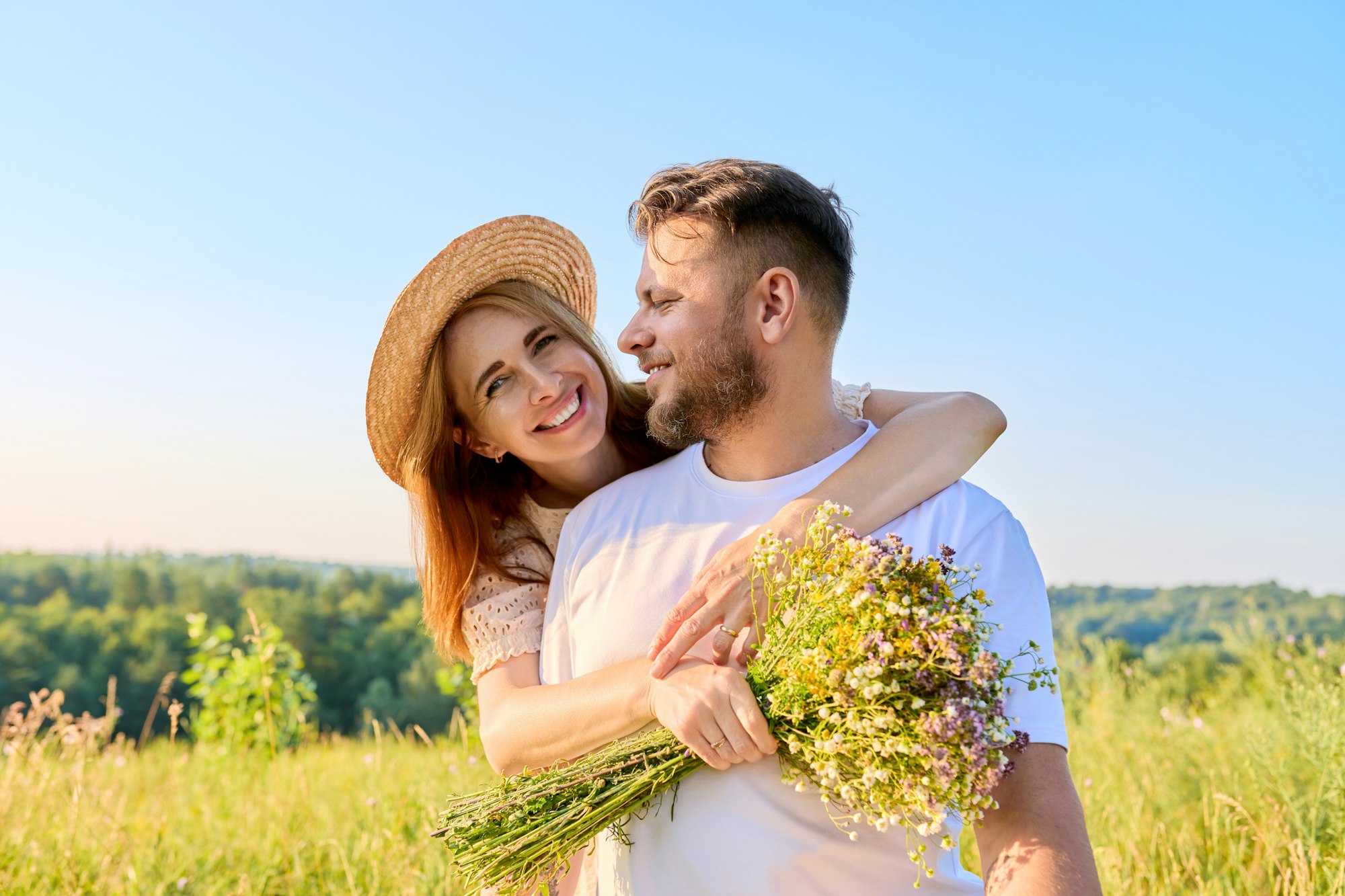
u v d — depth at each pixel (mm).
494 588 2180
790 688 1339
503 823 1541
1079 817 1343
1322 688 3623
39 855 3566
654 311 1740
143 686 71250
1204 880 3096
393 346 2262
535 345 2277
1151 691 5195
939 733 1173
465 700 5750
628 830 1533
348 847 3939
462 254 2260
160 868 3732
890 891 1409
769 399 1707
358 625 78500
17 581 95250
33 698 4414
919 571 1315
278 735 6520
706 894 1437
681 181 1738
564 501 2512
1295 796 3254
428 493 2281
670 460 1913
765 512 1684
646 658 1560
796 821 1418
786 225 1688
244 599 81875
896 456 1673
